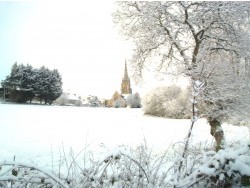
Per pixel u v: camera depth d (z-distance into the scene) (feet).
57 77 267.39
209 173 9.09
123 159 9.98
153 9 39.93
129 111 200.23
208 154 10.46
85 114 152.25
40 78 250.57
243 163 9.07
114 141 53.72
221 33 42.39
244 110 35.88
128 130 75.92
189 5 40.45
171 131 72.18
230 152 9.48
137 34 45.32
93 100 335.06
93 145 47.57
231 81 35.40
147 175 10.01
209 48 41.50
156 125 91.09
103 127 83.51
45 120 102.73
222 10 39.19
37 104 250.57
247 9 39.86
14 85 246.68
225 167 9.39
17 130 69.36
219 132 21.16
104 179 9.75
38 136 59.16
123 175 9.79
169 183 9.63
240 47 40.45
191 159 10.91
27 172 9.46
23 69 246.68
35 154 37.63
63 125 86.33
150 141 52.65
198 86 12.35
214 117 33.09
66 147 45.14
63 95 279.49
